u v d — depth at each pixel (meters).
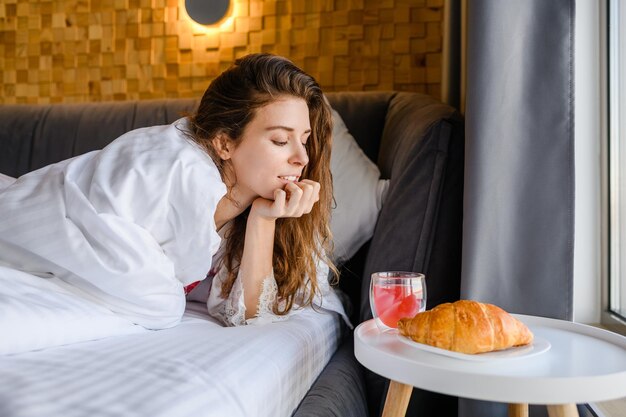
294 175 1.30
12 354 0.87
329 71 2.76
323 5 2.77
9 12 3.11
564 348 0.95
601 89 1.38
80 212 1.09
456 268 1.49
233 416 0.78
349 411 1.17
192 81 2.94
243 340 1.05
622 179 1.35
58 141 2.30
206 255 1.19
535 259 1.24
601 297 1.40
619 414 1.12
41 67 3.09
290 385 1.05
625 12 1.30
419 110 1.76
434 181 1.49
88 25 3.04
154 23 2.97
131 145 1.20
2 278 1.02
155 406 0.67
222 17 2.85
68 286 1.11
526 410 1.10
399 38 2.71
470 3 1.30
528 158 1.24
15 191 1.16
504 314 0.91
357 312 1.85
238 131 1.26
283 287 1.41
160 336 1.06
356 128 2.18
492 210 1.26
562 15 1.23
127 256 1.09
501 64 1.25
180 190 1.14
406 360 0.84
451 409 1.40
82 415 0.62
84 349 0.92
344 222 1.73
